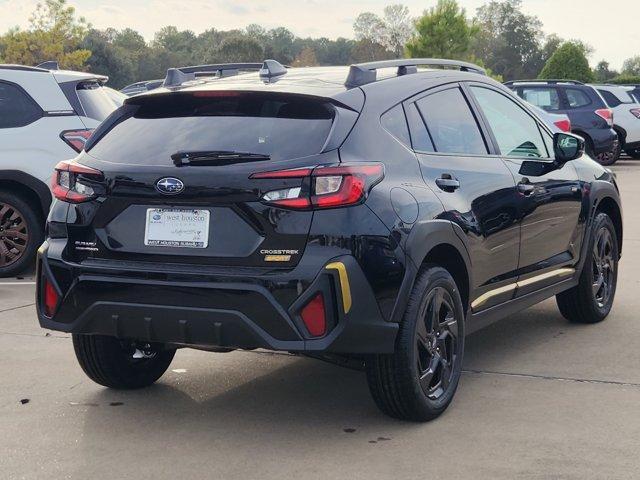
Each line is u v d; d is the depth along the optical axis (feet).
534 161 18.84
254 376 17.79
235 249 13.62
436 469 12.94
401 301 14.03
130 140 14.85
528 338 20.57
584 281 21.16
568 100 69.77
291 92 14.35
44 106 27.94
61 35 185.88
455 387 15.62
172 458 13.53
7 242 28.22
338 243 13.39
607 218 21.98
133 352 16.71
